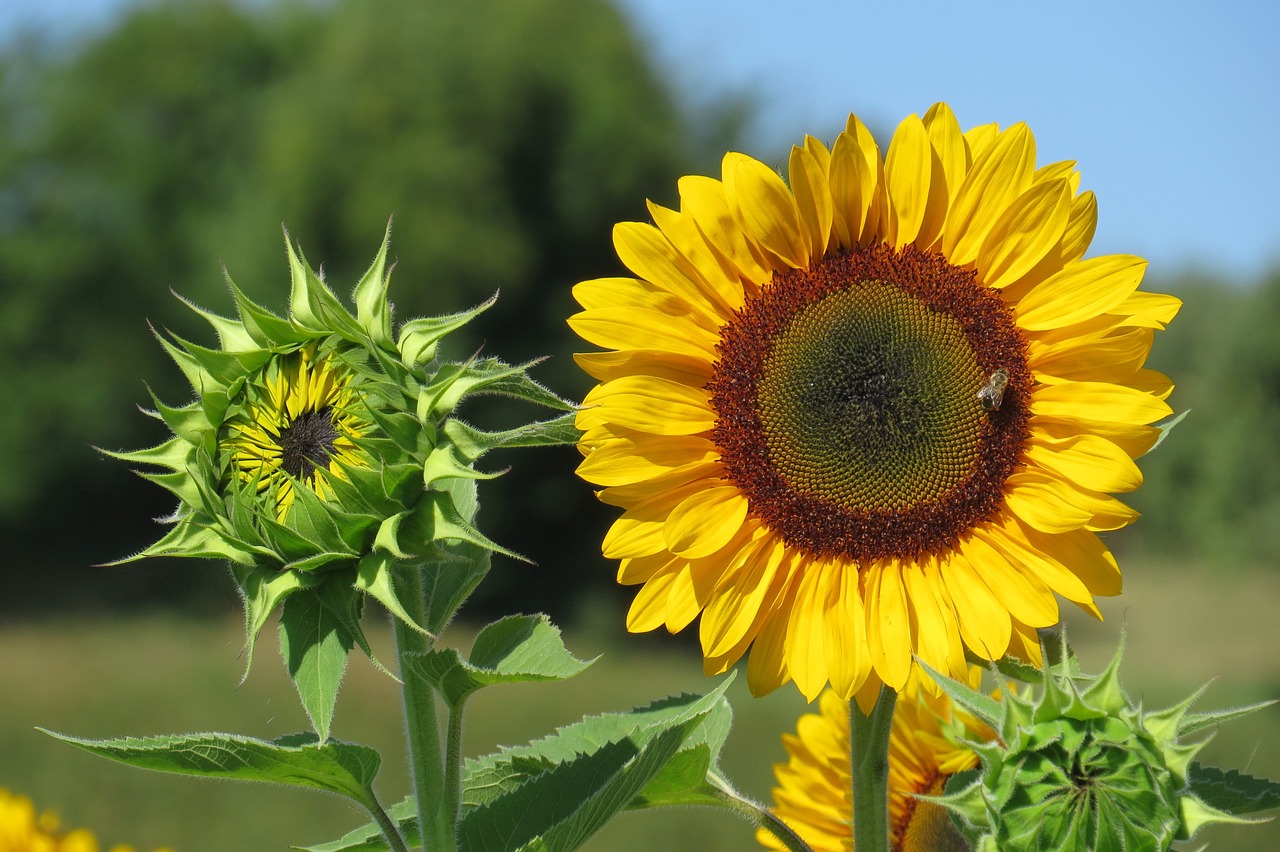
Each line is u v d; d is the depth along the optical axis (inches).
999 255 40.7
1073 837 36.1
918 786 43.1
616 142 303.6
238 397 39.2
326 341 39.3
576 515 300.8
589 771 39.1
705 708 37.9
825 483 40.9
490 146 306.3
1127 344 39.9
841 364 40.9
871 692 39.9
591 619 290.8
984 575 40.3
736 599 40.8
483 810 38.9
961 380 40.6
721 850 115.9
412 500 38.1
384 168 298.4
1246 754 117.8
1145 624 259.4
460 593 39.7
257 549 38.0
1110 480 39.3
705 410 41.2
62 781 146.1
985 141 41.0
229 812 132.9
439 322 39.3
